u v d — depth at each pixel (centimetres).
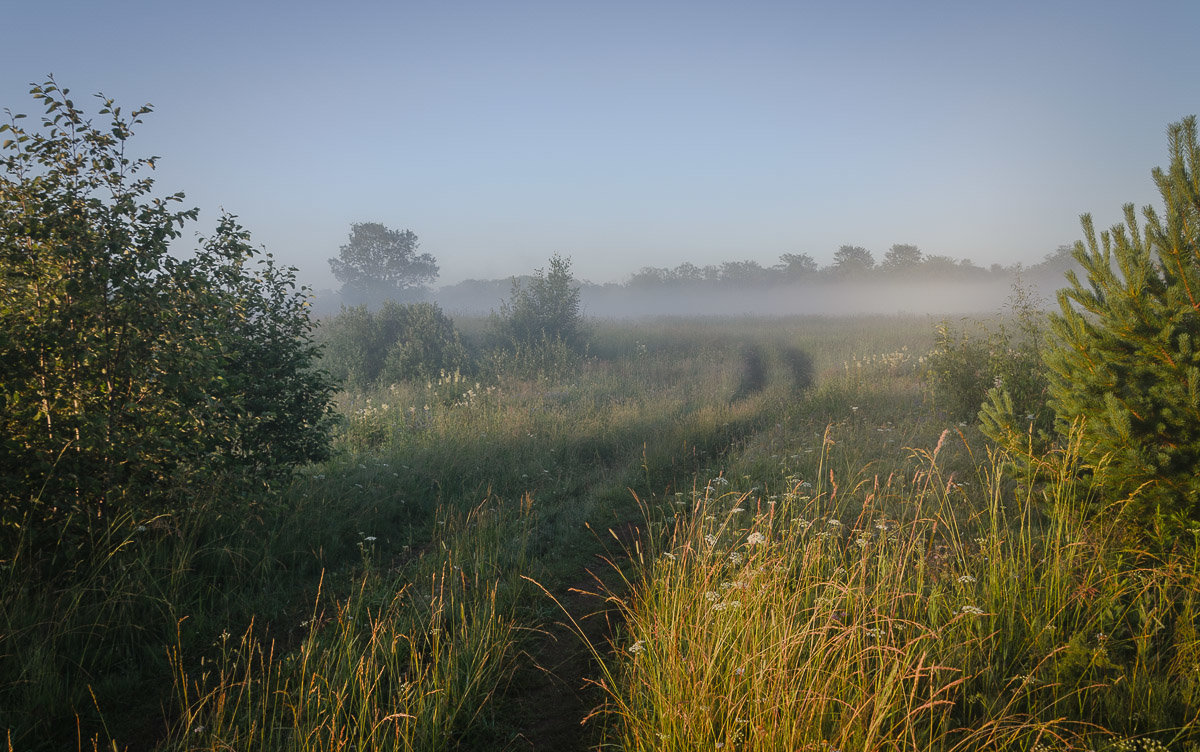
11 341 434
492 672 388
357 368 1847
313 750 301
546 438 1027
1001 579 397
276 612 469
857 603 369
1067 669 315
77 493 455
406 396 1477
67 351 460
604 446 1020
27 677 360
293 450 660
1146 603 359
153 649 409
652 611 412
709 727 288
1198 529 380
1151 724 289
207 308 547
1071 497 439
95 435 454
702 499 556
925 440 839
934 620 362
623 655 386
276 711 345
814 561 437
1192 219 403
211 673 394
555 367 1862
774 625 341
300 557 573
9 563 421
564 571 545
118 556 461
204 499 547
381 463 860
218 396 561
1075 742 281
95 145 486
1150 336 402
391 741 317
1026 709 311
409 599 480
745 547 498
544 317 2309
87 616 418
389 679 370
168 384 487
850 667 330
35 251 464
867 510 572
